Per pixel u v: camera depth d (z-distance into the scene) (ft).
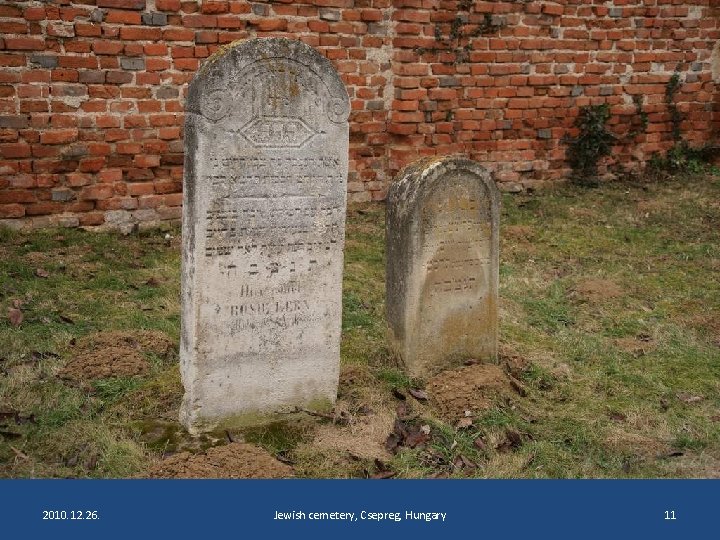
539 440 15.01
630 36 32.73
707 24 33.88
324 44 27.86
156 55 25.25
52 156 24.43
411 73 29.04
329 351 15.28
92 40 24.32
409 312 16.69
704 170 34.45
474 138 30.73
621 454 14.55
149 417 14.97
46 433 13.96
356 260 24.30
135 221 25.95
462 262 17.04
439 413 15.72
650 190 32.12
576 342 19.30
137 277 21.90
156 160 25.89
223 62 13.30
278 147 14.03
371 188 29.86
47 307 19.36
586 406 16.33
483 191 16.98
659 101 33.81
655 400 16.62
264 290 14.43
